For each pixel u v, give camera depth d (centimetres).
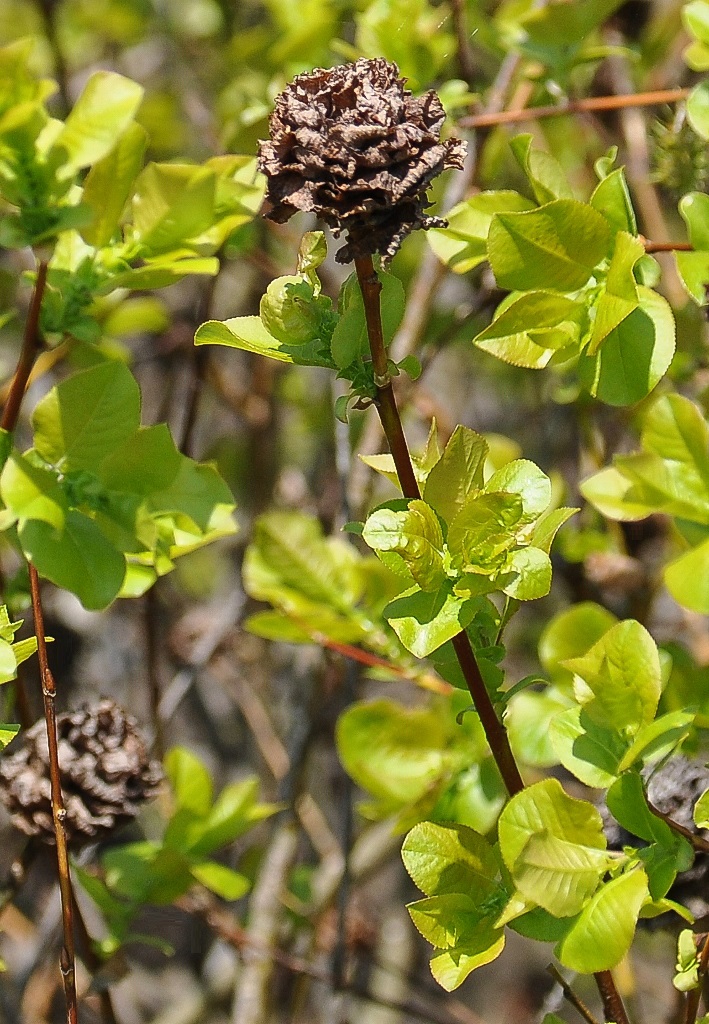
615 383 66
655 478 65
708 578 63
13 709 83
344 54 92
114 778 74
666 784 69
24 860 75
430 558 62
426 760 80
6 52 63
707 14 72
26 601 76
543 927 64
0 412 101
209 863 81
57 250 68
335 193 60
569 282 66
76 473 65
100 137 64
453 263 71
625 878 63
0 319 72
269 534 82
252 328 65
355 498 97
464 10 89
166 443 65
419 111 61
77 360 90
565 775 92
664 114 96
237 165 70
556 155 104
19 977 98
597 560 90
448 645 66
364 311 62
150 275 67
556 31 83
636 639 65
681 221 105
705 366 84
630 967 99
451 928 64
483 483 64
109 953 78
